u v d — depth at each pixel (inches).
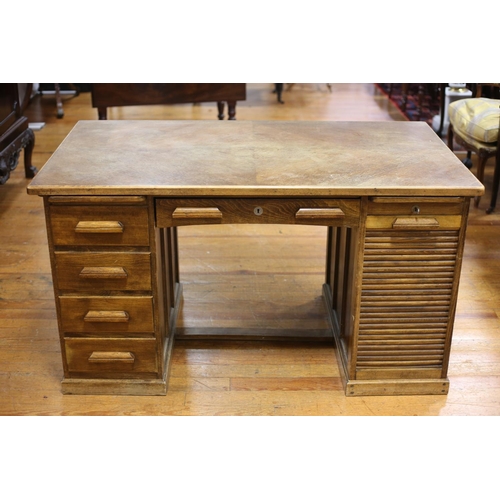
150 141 120.6
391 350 114.3
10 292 144.7
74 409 113.0
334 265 131.9
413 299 110.7
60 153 114.2
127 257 106.3
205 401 114.9
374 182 103.4
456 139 195.5
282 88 289.1
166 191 101.1
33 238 168.1
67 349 113.3
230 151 116.0
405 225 104.6
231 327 131.5
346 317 120.8
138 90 211.3
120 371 115.0
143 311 110.0
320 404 114.6
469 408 114.0
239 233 173.0
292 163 110.8
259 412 112.5
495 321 136.2
